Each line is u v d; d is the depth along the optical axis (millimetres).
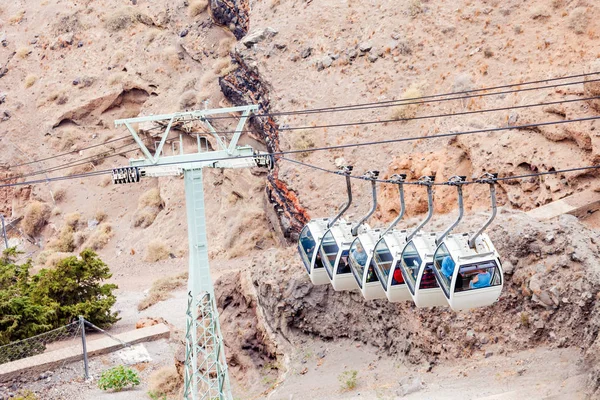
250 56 121938
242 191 124875
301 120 110438
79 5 176250
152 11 164375
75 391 79750
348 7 121875
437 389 55188
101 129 157250
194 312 60656
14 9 185750
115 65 161250
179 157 61344
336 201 99250
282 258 72938
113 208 143750
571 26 96812
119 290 114312
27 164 155500
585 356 50125
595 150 72375
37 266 134125
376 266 53938
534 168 76688
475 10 109438
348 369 63969
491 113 89500
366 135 104062
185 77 149500
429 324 60594
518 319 57031
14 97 165250
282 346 69188
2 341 86875
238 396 68188
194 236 61031
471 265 48500
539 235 58250
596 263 55406
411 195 87062
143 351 87438
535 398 48062
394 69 109812
